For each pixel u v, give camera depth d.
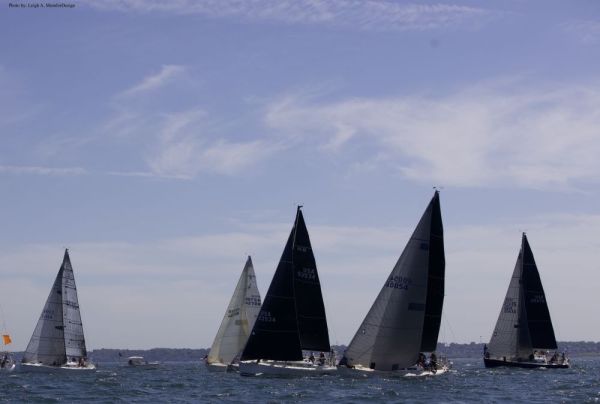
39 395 95.62
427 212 109.88
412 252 108.75
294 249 113.69
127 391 101.19
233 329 137.38
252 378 110.62
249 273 138.62
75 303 143.50
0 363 150.62
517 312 152.00
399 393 92.25
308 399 86.12
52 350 141.00
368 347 108.31
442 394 92.50
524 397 91.25
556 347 152.25
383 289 108.50
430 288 112.38
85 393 98.69
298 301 113.56
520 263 152.50
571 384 112.81
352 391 93.69
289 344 110.25
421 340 108.81
